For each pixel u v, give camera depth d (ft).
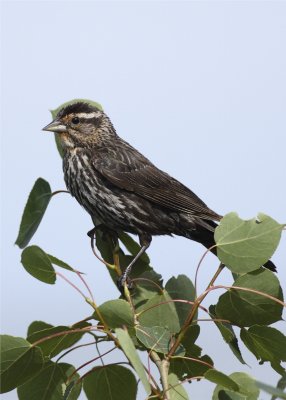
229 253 21.33
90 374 20.85
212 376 18.90
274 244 21.15
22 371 19.76
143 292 24.39
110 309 19.24
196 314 22.71
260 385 15.52
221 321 21.31
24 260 21.02
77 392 21.11
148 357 19.77
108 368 20.81
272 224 21.20
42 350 20.27
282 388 21.54
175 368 21.53
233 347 21.93
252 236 21.29
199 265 21.30
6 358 19.45
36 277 21.27
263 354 21.81
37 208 24.86
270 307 21.33
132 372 20.79
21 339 19.33
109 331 19.54
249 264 21.18
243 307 21.39
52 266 20.74
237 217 21.45
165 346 20.34
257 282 21.25
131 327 19.38
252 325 21.50
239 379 19.24
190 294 22.72
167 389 19.03
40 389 20.79
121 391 20.98
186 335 21.48
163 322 22.58
